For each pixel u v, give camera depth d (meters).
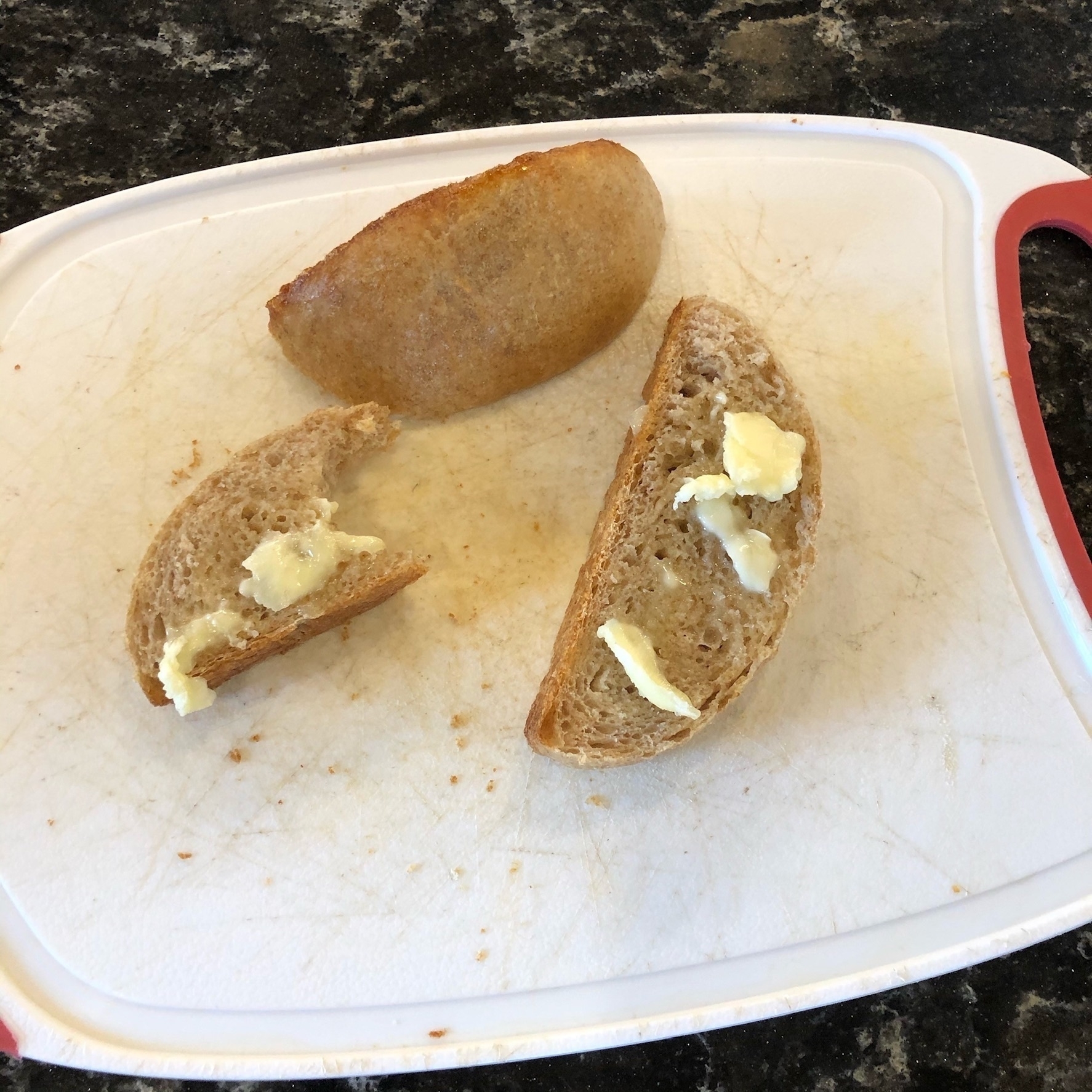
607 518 0.26
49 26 0.31
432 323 0.26
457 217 0.25
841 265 0.29
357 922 0.25
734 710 0.27
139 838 0.26
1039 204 0.29
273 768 0.26
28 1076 0.26
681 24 0.32
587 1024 0.25
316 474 0.26
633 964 0.25
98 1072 0.26
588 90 0.31
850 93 0.32
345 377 0.27
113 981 0.25
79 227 0.29
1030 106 0.32
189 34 0.31
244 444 0.28
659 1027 0.25
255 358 0.28
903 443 0.28
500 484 0.28
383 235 0.26
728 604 0.26
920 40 0.32
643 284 0.28
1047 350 0.30
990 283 0.29
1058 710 0.27
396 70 0.31
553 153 0.26
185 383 0.28
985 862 0.26
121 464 0.28
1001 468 0.28
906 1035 0.27
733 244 0.29
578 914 0.25
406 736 0.26
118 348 0.28
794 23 0.32
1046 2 0.32
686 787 0.26
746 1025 0.27
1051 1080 0.26
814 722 0.27
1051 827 0.26
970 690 0.27
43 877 0.26
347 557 0.26
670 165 0.30
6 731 0.26
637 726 0.26
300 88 0.31
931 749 0.26
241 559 0.26
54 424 0.28
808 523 0.26
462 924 0.25
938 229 0.29
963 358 0.29
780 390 0.26
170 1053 0.25
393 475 0.28
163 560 0.26
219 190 0.29
